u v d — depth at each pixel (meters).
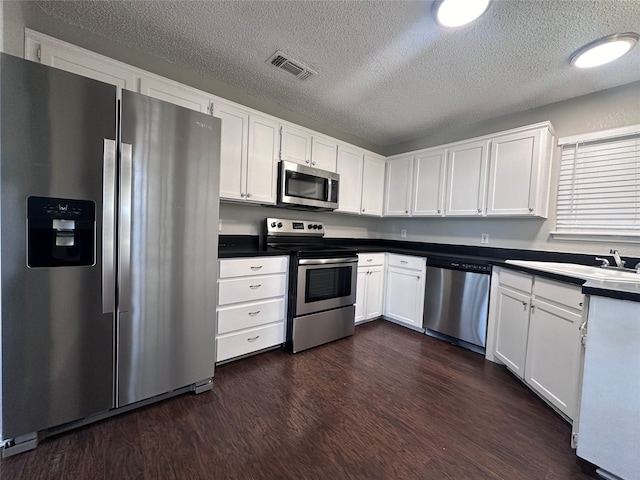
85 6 1.66
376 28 1.70
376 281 3.27
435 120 3.06
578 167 2.39
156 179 1.52
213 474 1.19
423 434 1.48
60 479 1.13
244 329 2.19
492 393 1.90
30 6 1.66
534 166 2.40
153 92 1.95
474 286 2.54
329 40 1.84
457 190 2.95
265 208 2.97
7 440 1.23
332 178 3.04
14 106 1.16
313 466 1.25
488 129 2.98
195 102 2.14
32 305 1.24
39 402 1.28
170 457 1.27
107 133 1.36
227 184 2.33
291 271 2.43
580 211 2.38
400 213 3.53
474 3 1.42
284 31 1.78
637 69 1.98
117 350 1.46
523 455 1.36
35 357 1.26
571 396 1.56
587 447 1.27
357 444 1.39
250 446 1.35
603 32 1.63
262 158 2.55
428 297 2.91
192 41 1.95
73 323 1.34
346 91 2.52
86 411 1.39
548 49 1.80
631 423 1.18
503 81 2.22
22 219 1.20
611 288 1.25
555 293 1.73
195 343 1.74
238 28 1.79
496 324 2.37
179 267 1.64
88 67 1.73
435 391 1.90
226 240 2.71
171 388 1.66
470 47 1.82
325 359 2.32
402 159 3.53
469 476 1.23
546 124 2.34
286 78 2.36
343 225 3.74
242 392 1.81
